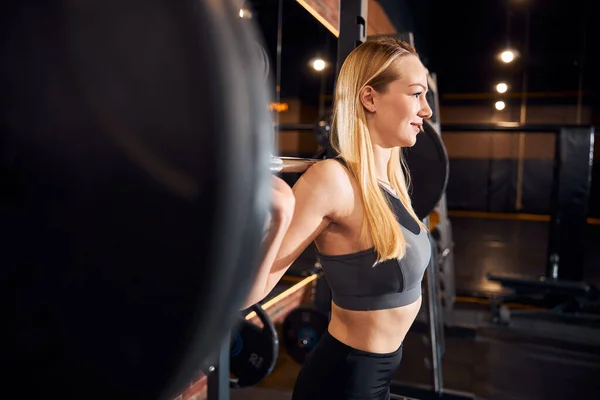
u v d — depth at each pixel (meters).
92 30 0.22
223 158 0.24
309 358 1.06
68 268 0.23
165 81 0.23
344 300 0.97
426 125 1.61
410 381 3.00
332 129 1.05
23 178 0.22
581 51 7.85
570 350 3.53
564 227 4.57
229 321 0.29
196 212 0.24
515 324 4.11
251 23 0.30
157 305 0.24
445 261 4.08
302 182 0.90
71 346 0.23
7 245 0.22
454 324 3.95
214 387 1.30
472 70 8.43
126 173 0.23
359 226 0.93
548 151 8.57
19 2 0.22
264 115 0.27
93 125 0.22
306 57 4.34
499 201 8.91
